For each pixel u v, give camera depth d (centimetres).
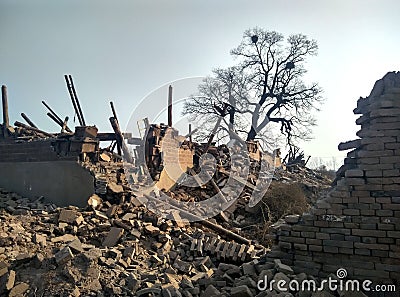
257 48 2783
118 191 1035
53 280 600
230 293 506
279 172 1827
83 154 1151
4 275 614
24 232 800
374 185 505
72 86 1489
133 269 684
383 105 505
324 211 530
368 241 501
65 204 1131
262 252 796
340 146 577
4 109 1388
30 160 1230
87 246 710
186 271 723
